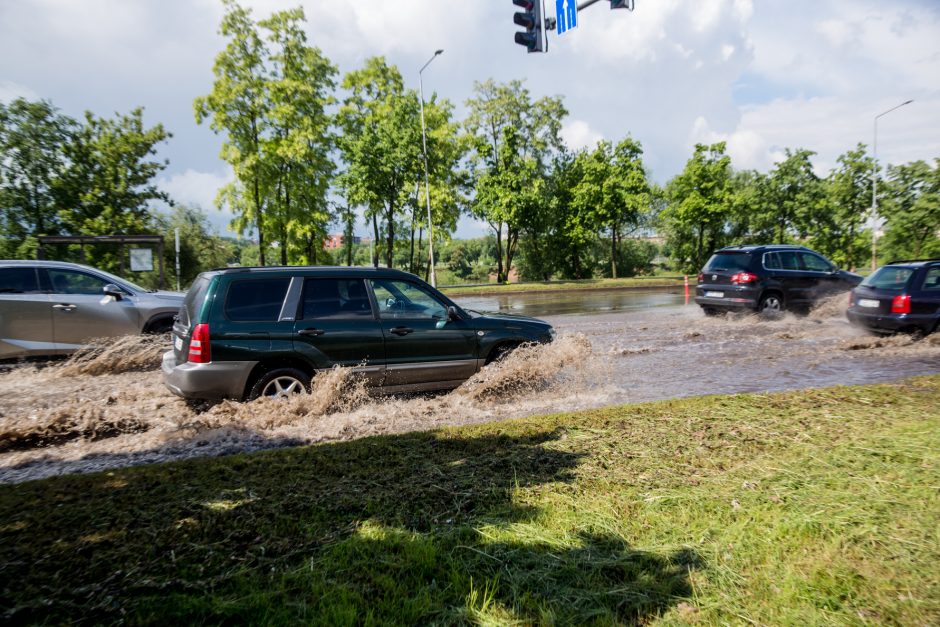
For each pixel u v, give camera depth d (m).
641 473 3.52
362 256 56.75
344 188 33.56
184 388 5.51
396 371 6.25
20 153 29.09
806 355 8.84
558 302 21.97
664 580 2.34
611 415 4.97
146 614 2.08
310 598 2.20
